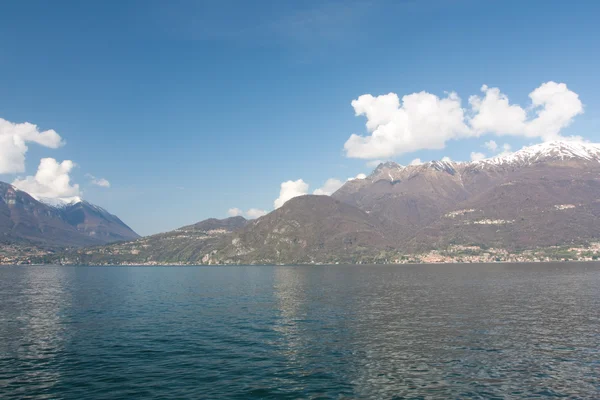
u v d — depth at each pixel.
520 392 37.09
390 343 55.03
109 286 160.25
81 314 81.69
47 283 181.00
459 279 182.25
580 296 107.06
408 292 122.56
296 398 36.16
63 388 38.59
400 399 35.81
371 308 87.62
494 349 51.38
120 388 38.59
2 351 51.72
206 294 122.94
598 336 58.41
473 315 76.88
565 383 39.19
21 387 38.88
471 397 36.09
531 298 103.31
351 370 43.56
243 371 43.41
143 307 92.06
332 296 113.62
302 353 50.28
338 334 61.00
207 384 39.66
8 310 87.88
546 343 54.31
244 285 161.75
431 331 62.53
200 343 55.78
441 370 43.28
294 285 159.12
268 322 71.38
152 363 46.34
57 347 53.75
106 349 52.62
